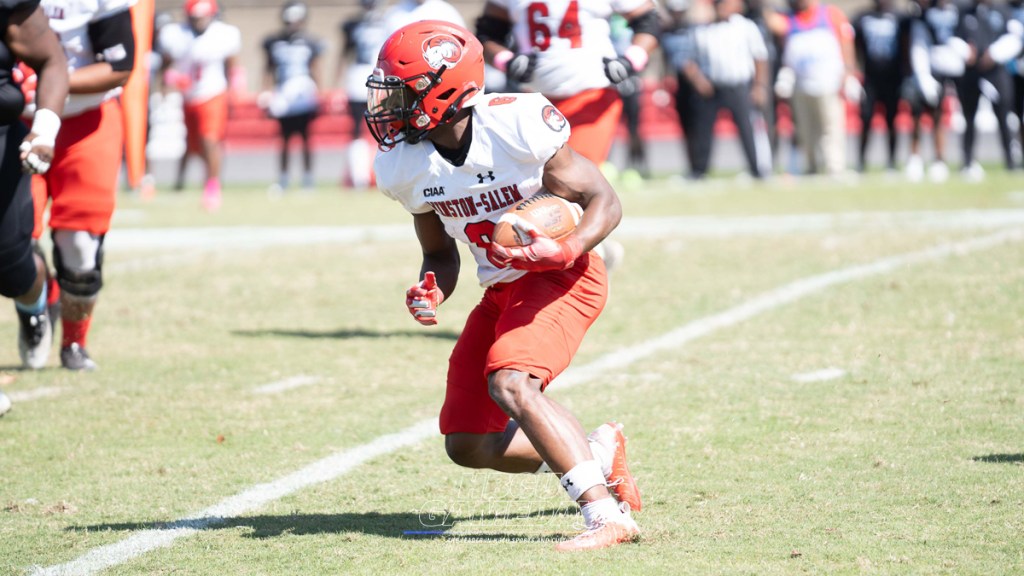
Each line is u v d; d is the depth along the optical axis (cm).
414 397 2403
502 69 2802
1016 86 6925
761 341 2775
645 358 2659
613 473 1652
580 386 2427
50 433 2169
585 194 1558
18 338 2831
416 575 1451
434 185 1561
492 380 1530
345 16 11831
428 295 1575
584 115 2795
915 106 6738
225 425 2211
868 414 2138
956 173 7212
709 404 2253
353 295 3600
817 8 6675
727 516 1642
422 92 1503
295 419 2247
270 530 1655
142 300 3562
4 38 2097
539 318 1548
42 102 2131
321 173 8656
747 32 6800
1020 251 3825
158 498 1809
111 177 2609
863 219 4925
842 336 2783
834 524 1592
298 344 2927
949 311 2988
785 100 7281
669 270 3803
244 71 11906
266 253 4469
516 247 1488
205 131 6175
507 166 1534
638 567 1444
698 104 6938
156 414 2292
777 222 4941
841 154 6806
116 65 2508
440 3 5309
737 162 8794
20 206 2175
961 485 1734
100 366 2723
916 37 6681
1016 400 2186
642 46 2859
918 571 1409
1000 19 6675
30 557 1556
